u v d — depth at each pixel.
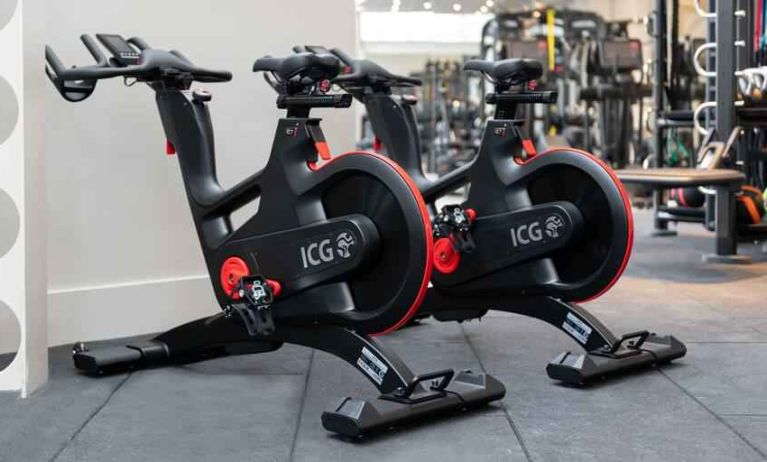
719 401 2.49
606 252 2.82
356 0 4.46
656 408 2.43
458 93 10.95
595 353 2.73
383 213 2.37
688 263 5.12
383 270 2.40
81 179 3.24
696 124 5.23
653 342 2.94
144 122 3.37
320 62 2.44
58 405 2.47
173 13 3.44
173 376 2.79
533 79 2.99
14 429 2.26
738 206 5.20
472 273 3.07
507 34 9.77
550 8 9.56
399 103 3.38
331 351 2.47
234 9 3.58
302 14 3.76
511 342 3.25
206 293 3.55
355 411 2.16
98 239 3.29
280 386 2.67
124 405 2.47
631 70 9.28
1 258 2.50
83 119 3.22
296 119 2.52
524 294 2.99
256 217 2.62
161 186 3.43
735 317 3.67
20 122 2.45
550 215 2.87
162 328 3.44
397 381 2.28
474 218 3.06
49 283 3.18
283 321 2.59
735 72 5.00
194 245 3.54
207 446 2.13
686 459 2.04
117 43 2.78
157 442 2.16
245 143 3.64
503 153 3.02
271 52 3.68
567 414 2.37
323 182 2.46
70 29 3.20
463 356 3.04
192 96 2.88
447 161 10.72
